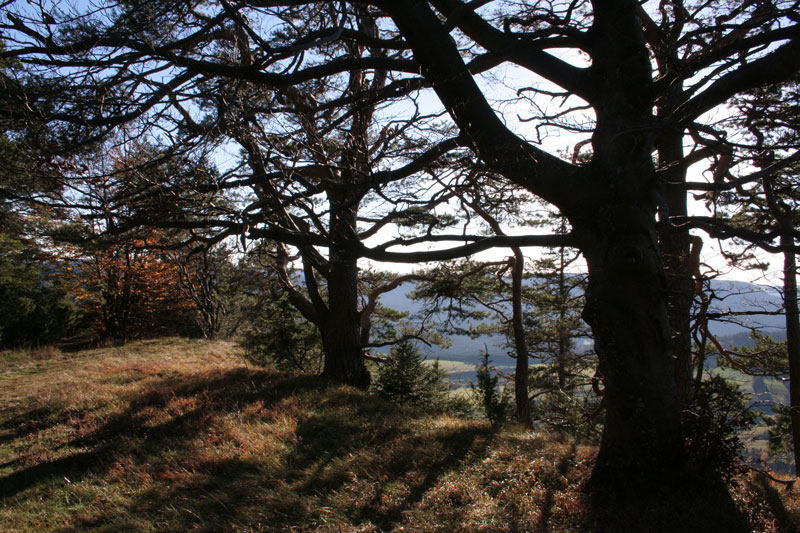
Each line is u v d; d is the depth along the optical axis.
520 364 16.09
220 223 6.13
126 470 6.96
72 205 5.68
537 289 19.56
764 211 10.55
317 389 11.47
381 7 5.45
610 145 5.73
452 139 5.98
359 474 6.65
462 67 5.63
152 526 5.38
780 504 5.26
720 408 5.82
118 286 24.67
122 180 6.05
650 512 5.02
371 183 5.93
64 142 5.76
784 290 6.04
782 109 7.78
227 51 6.37
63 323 29.72
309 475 6.69
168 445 7.95
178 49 5.99
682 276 6.47
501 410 10.83
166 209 5.98
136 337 26.30
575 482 5.96
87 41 5.20
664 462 5.44
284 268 14.05
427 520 5.23
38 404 10.45
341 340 13.84
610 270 5.68
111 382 12.67
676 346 8.59
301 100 6.86
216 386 11.80
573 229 6.23
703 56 5.84
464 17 6.45
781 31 5.36
